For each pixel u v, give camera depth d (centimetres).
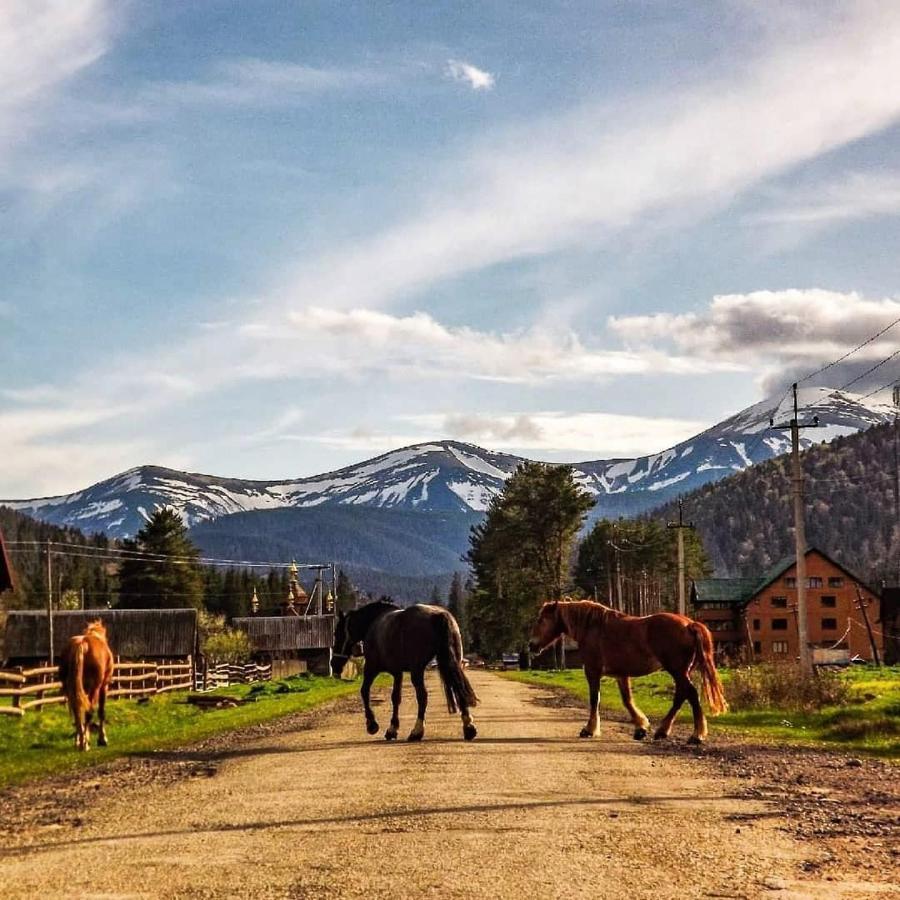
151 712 3278
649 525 11988
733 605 11725
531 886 787
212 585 15675
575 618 2091
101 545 19362
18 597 11669
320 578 10819
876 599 11175
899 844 952
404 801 1191
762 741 2064
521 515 9656
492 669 12162
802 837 982
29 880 833
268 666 7881
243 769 1606
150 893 779
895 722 2162
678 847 929
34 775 1711
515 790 1272
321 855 901
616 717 2747
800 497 3641
